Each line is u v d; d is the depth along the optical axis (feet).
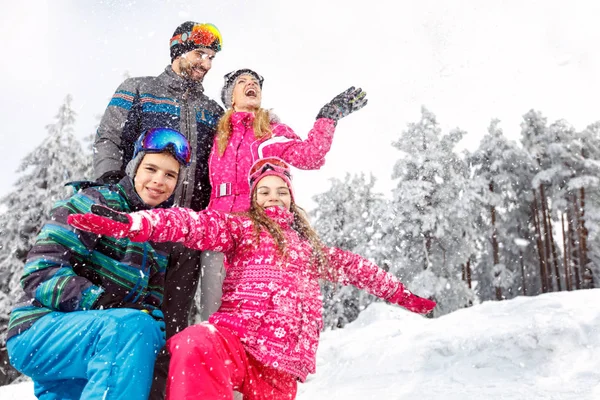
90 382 5.58
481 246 87.30
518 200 92.89
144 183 7.30
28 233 49.34
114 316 5.90
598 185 85.87
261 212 7.91
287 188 8.39
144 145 7.32
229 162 9.97
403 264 71.36
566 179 89.30
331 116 10.43
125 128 10.27
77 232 6.55
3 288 48.16
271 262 7.42
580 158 89.25
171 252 8.24
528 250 92.32
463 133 76.59
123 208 7.14
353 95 10.66
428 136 74.33
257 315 7.02
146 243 7.07
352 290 76.07
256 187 8.29
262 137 10.16
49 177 50.65
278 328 7.05
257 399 6.89
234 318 6.96
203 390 5.83
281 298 7.20
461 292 70.74
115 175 9.06
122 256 6.88
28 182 51.01
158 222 6.51
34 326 5.99
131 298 6.85
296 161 10.07
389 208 72.79
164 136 7.36
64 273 6.21
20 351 6.01
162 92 10.60
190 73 10.77
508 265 93.20
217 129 10.60
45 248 6.34
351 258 8.50
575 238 89.45
